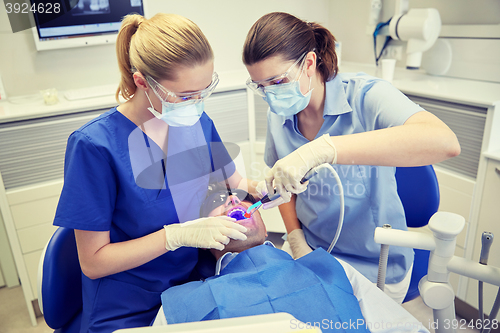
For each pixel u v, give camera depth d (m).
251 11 2.63
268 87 1.03
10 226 1.88
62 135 1.91
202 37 0.88
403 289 1.25
